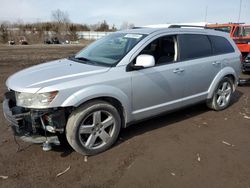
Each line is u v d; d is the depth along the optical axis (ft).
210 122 17.11
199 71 16.57
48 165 12.11
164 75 14.73
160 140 14.49
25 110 11.93
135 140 14.43
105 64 13.62
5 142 14.15
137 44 14.08
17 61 47.19
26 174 11.48
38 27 204.33
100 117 12.78
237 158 12.80
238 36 41.11
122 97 13.21
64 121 12.00
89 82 12.21
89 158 12.70
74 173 11.56
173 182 10.99
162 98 15.07
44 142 11.95
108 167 11.99
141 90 13.92
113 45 15.16
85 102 12.31
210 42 17.70
